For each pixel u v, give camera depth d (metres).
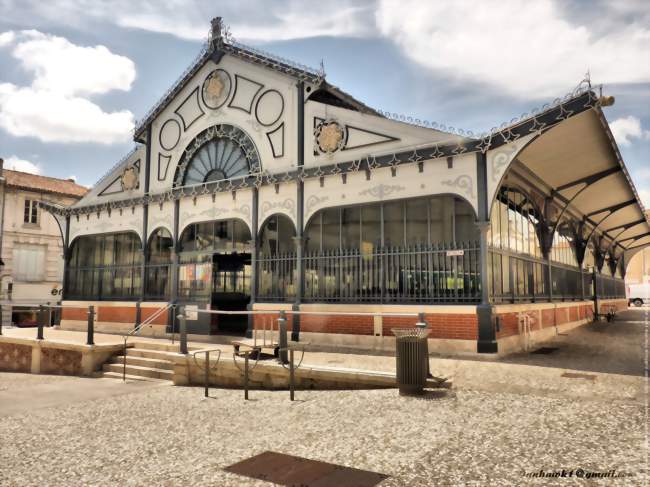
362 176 12.58
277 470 4.76
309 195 13.50
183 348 10.89
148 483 4.61
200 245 16.09
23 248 30.94
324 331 12.63
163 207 17.28
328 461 4.92
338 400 7.50
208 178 16.33
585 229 22.02
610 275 29.16
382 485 4.25
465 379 7.91
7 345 15.23
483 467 4.49
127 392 9.88
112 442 6.10
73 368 13.21
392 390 7.75
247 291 18.00
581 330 16.97
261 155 14.91
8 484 4.75
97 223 19.39
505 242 12.03
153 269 17.36
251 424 6.60
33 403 9.00
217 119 16.23
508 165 10.54
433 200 11.52
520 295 12.76
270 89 15.00
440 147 11.35
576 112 9.72
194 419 7.12
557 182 14.83
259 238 14.50
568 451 4.75
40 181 32.75
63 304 19.70
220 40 16.30
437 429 5.66
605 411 5.98
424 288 11.32
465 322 10.57
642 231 28.06
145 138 18.38
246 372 8.41
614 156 13.34
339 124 13.22
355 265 12.44
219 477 4.65
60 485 4.68
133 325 17.28
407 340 7.40
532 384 7.42
